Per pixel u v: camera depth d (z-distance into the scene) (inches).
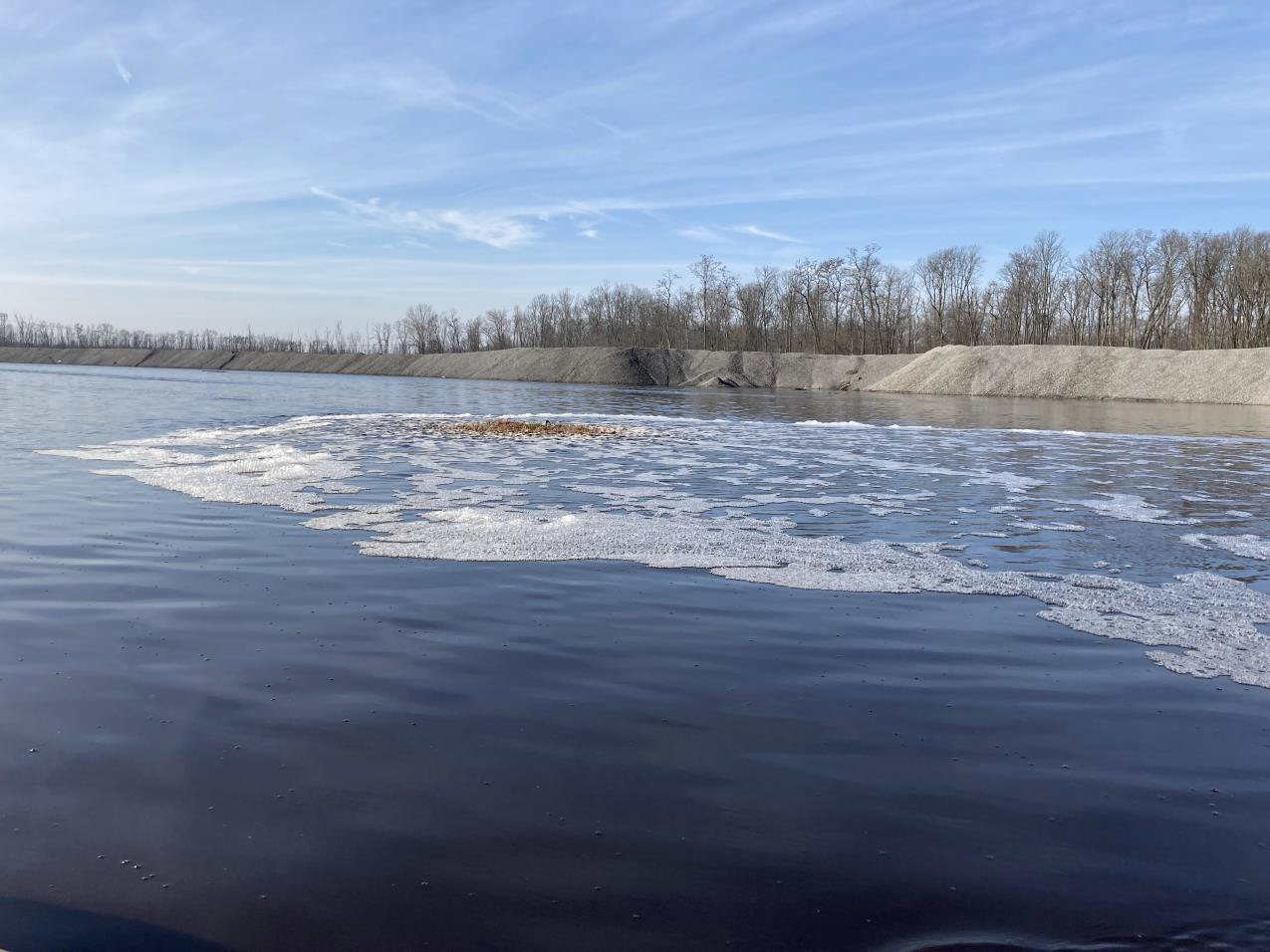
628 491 637.9
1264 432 1330.0
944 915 154.7
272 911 153.6
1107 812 191.9
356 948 144.1
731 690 258.7
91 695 247.1
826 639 307.1
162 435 976.9
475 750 217.0
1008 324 3602.4
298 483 633.6
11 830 178.2
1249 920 154.5
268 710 238.8
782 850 174.7
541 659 282.0
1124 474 794.2
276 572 384.8
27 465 700.0
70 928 148.3
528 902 156.9
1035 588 382.3
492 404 1833.2
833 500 618.2
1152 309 3218.5
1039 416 1705.2
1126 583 394.3
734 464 824.3
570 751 217.5
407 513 526.9
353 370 4648.1
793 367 3508.9
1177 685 269.3
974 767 212.2
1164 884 165.2
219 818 183.8
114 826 180.2
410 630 308.7
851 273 3865.7
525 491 625.9
